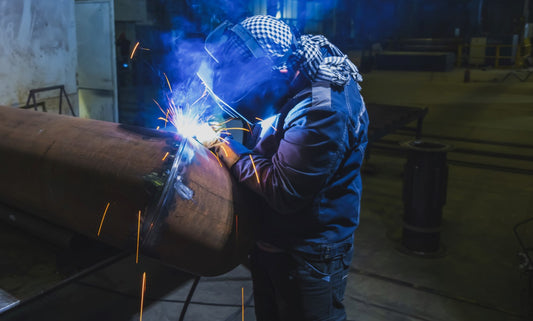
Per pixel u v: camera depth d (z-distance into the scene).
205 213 1.36
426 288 2.94
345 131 1.27
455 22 23.97
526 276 3.07
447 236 3.70
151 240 1.34
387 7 25.52
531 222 3.97
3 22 4.08
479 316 2.65
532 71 15.64
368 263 3.25
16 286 1.74
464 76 14.16
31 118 1.86
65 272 1.86
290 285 1.45
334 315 1.52
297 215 1.38
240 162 1.38
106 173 1.39
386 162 5.83
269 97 1.38
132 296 2.67
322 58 1.32
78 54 6.24
